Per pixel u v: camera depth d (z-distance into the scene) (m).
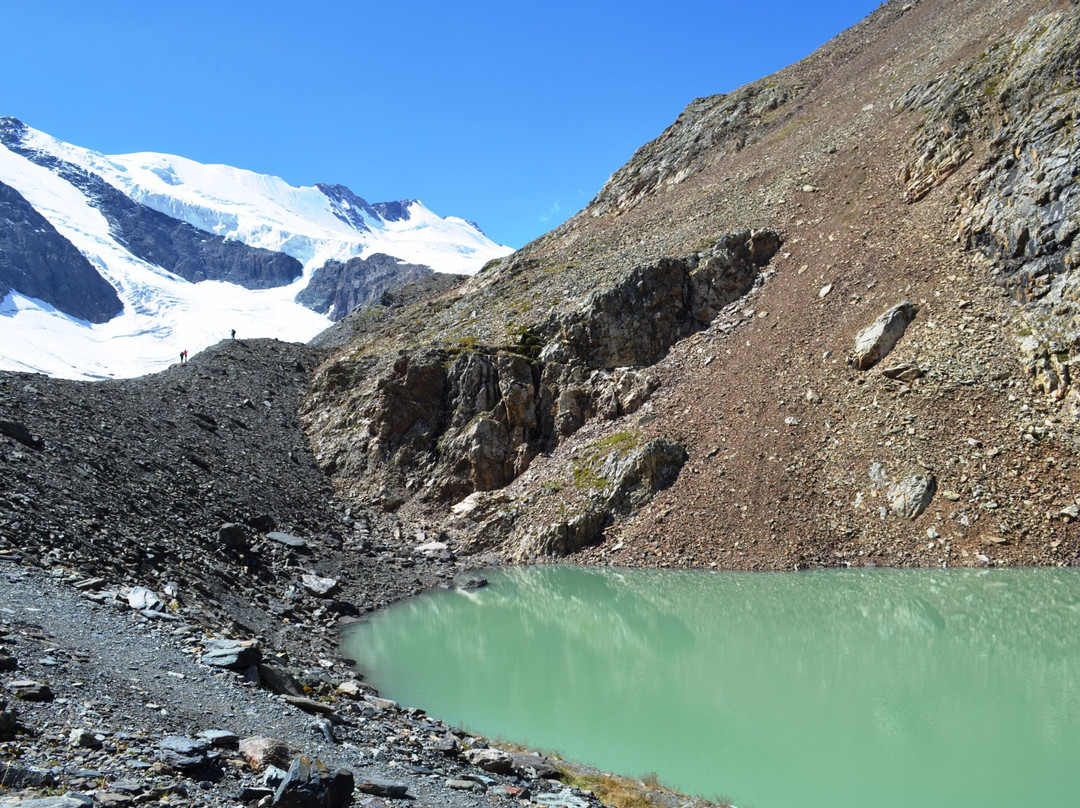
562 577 37.19
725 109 86.44
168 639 15.20
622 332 52.66
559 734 18.75
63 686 11.05
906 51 72.44
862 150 59.06
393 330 71.50
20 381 37.97
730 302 53.62
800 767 16.50
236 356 65.25
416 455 50.53
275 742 10.81
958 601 29.30
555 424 50.16
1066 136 42.25
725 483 41.06
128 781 8.62
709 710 20.14
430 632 28.62
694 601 31.89
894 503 37.00
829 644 25.64
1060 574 31.45
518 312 59.88
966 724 18.50
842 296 47.88
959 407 38.47
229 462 42.41
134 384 50.12
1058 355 37.09
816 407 42.50
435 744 14.33
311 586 30.58
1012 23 58.31
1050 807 14.38
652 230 67.94
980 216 44.62
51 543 20.12
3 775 8.05
